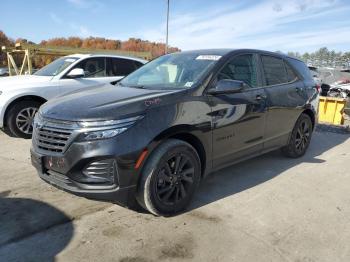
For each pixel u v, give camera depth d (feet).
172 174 12.12
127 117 11.09
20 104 22.86
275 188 15.20
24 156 19.04
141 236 11.04
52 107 12.32
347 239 11.21
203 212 12.75
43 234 11.03
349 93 54.34
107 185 11.03
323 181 16.24
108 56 27.27
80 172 11.01
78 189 11.07
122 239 10.85
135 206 12.62
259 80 16.35
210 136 13.28
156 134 11.39
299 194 14.62
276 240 11.00
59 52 43.75
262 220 12.26
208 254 10.19
